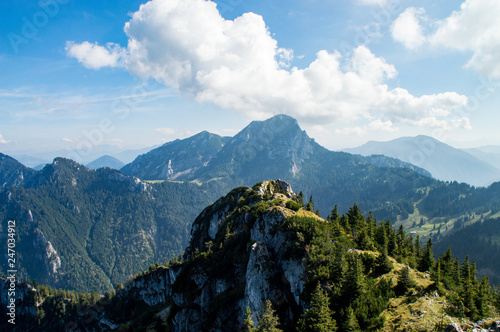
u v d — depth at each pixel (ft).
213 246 362.53
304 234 214.69
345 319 146.72
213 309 236.84
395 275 191.42
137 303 605.31
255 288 206.08
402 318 145.69
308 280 177.47
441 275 211.61
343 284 164.86
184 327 268.21
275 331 153.38
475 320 145.59
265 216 260.83
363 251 225.97
